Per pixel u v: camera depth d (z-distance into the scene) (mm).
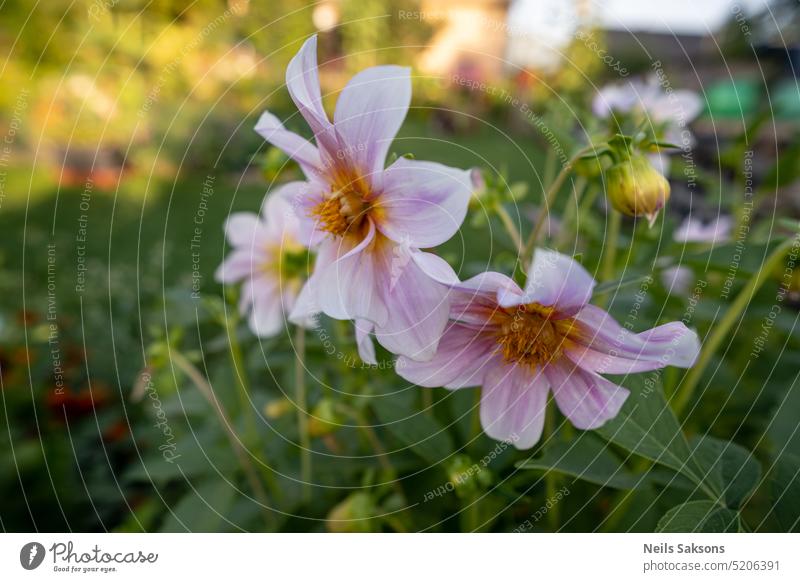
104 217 1058
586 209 343
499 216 282
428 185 179
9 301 744
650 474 235
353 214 190
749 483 203
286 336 365
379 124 179
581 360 182
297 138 191
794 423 254
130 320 676
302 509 289
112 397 574
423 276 178
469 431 266
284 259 325
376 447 288
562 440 236
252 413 358
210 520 296
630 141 215
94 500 459
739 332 383
